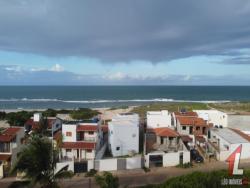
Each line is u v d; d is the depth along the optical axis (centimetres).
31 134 5634
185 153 4888
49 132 6303
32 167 2903
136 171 4553
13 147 4600
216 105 13912
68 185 4000
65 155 5047
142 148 5684
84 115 9788
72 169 4444
